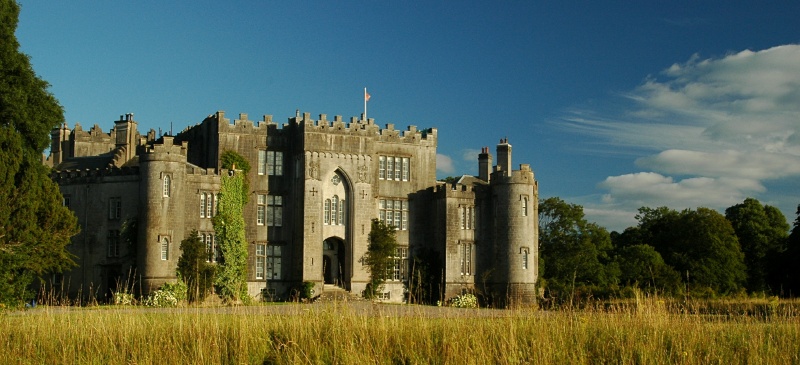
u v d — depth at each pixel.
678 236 101.75
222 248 69.19
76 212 69.38
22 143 46.22
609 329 29.20
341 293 72.44
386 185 78.12
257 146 74.25
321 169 74.12
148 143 79.69
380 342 28.20
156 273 65.50
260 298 72.12
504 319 30.09
